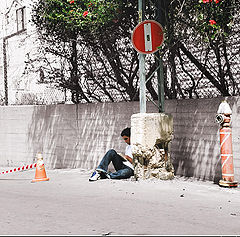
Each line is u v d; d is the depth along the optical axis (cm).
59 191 731
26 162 1246
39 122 1215
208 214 535
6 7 1889
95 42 1068
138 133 792
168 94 984
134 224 470
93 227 455
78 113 1111
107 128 1041
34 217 513
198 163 843
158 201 620
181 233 427
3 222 490
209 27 746
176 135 895
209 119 820
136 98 1070
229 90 904
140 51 811
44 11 1031
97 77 1129
